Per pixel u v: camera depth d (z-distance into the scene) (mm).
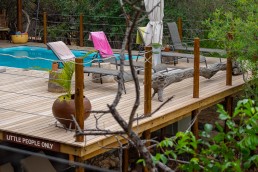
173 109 7137
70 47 13977
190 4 14797
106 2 15570
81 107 5598
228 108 9016
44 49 13812
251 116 3635
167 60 11039
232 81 9453
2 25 15523
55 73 8086
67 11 16359
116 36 15727
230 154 3564
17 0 14969
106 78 9070
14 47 13969
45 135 5824
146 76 6582
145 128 6574
